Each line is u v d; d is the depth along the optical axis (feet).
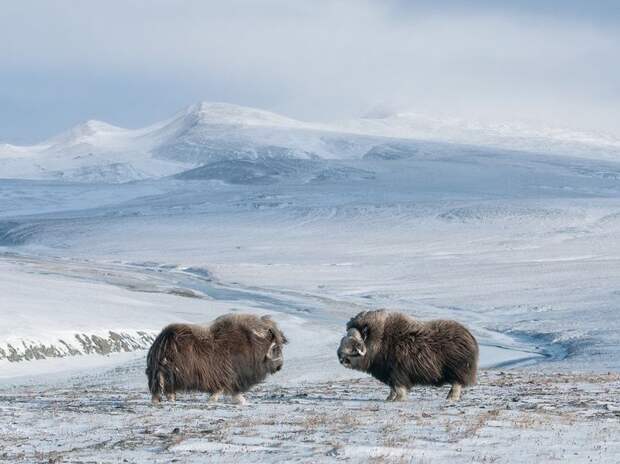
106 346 151.64
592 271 343.05
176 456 38.14
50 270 321.73
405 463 35.91
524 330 195.83
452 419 50.44
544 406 59.41
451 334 62.34
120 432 45.68
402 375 62.39
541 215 561.43
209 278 345.31
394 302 265.34
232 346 59.77
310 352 148.25
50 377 122.31
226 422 48.91
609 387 78.89
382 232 534.37
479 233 517.14
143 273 350.43
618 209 585.22
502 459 37.29
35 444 42.32
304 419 50.49
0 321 150.41
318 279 342.03
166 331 59.72
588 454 38.78
